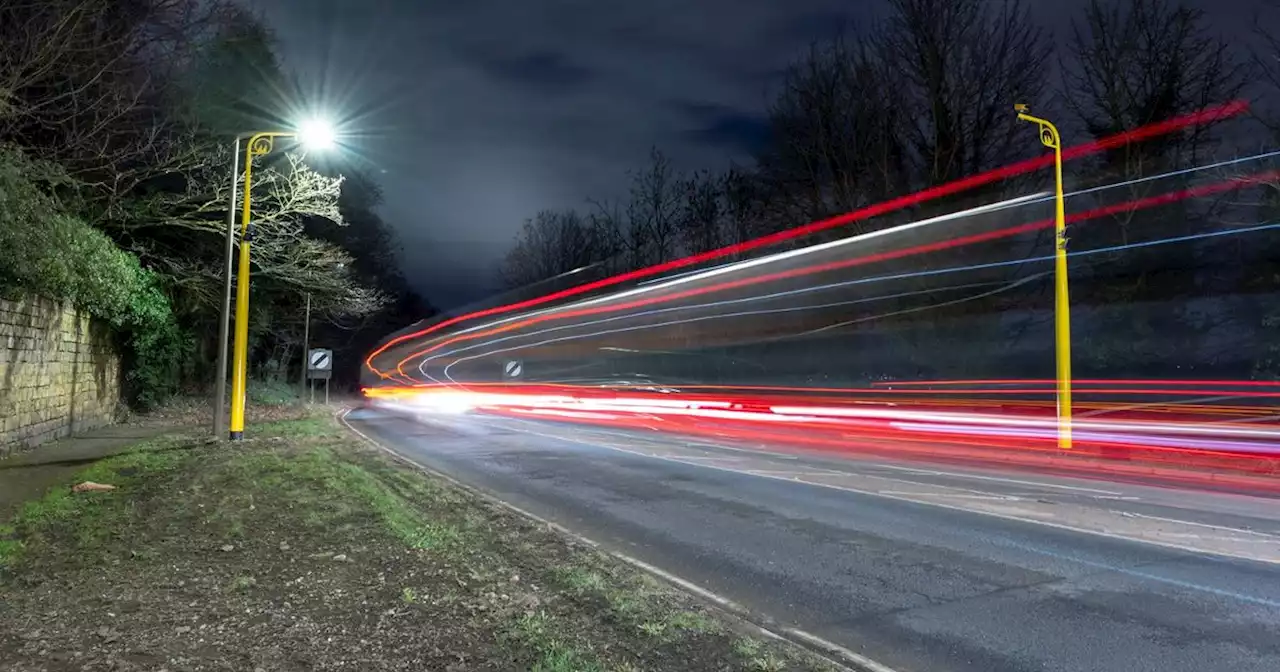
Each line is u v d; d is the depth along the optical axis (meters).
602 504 10.62
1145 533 8.88
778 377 37.84
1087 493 11.73
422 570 6.54
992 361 28.86
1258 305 22.50
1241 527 9.23
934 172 28.27
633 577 6.69
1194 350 24.28
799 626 5.87
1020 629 5.77
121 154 16.80
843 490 11.73
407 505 9.43
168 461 12.95
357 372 71.75
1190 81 23.30
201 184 21.52
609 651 4.96
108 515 8.45
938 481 12.79
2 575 6.15
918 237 28.88
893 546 8.27
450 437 20.53
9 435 13.40
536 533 8.22
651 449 17.50
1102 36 24.16
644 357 48.91
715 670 4.73
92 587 5.87
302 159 21.03
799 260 34.72
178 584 5.97
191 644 4.72
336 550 7.14
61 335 15.96
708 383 40.34
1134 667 5.06
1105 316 26.11
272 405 30.75
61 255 13.89
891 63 28.91
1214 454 15.80
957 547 8.23
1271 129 21.11
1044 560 7.69
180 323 25.28
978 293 28.53
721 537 8.69
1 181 11.78
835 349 34.75
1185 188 23.88
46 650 4.55
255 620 5.20
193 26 18.00
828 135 31.03
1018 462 15.88
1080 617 6.02
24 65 13.42
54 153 14.91
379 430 22.94
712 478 12.92
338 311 34.25
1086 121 25.58
